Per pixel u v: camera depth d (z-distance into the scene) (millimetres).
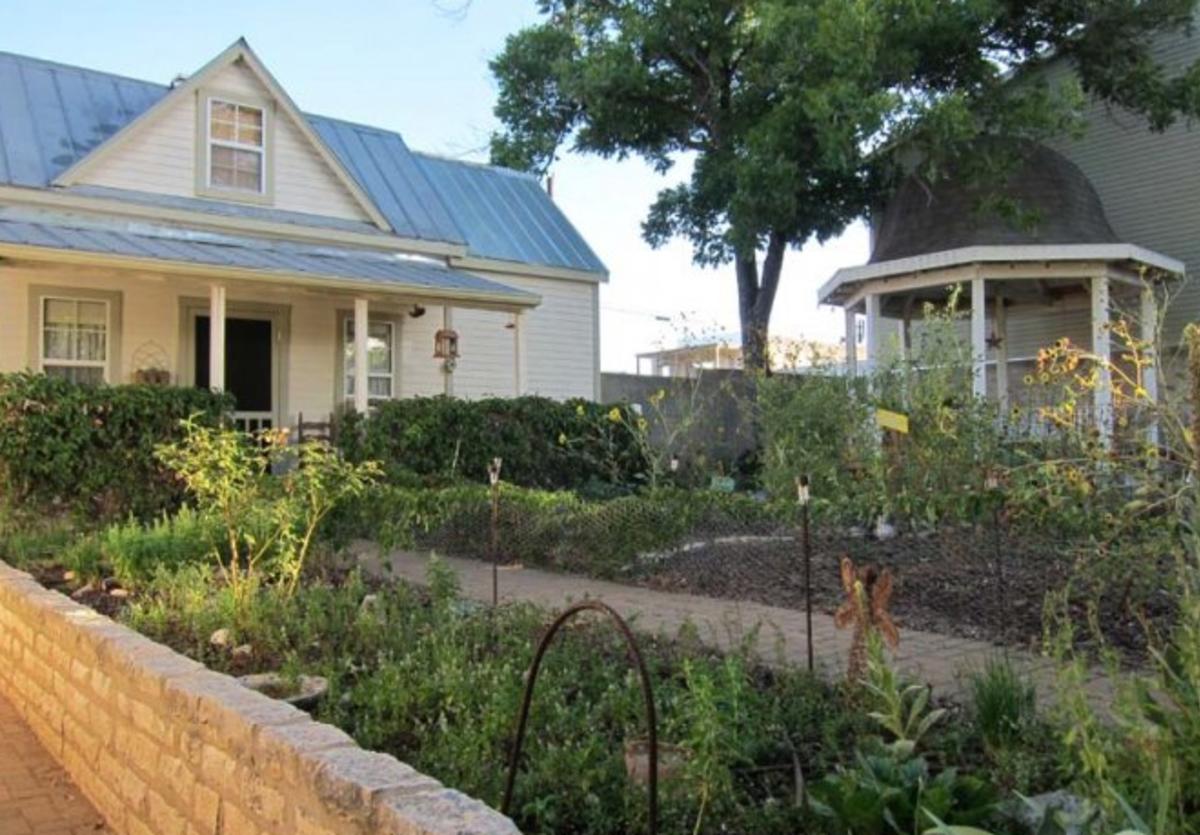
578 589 7602
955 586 6883
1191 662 2572
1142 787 2430
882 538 8664
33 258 11133
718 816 2896
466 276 15898
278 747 2863
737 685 3281
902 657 5152
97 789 4258
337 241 15484
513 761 2830
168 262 11859
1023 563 7281
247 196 14773
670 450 13266
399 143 18391
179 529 6820
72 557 6949
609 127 19734
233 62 14625
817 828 2779
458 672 3949
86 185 13281
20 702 5570
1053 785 3025
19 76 14148
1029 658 4840
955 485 7621
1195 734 2459
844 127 14430
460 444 12688
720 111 18875
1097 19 16078
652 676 4086
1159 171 17594
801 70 15703
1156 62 17781
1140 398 6180
